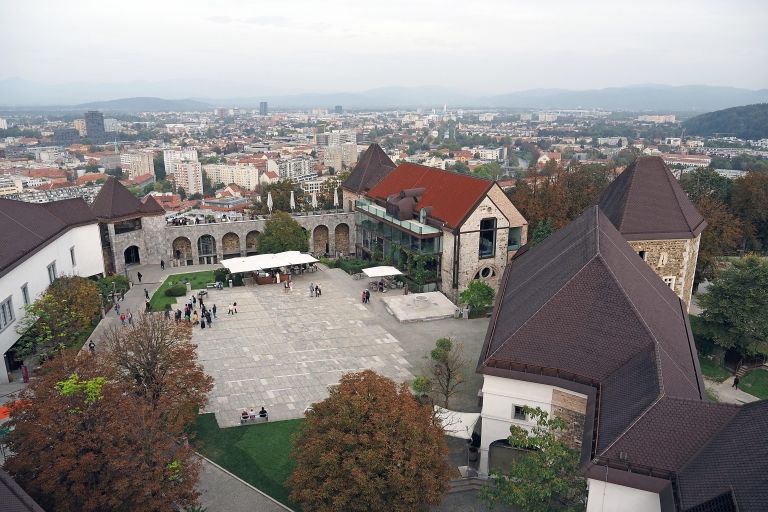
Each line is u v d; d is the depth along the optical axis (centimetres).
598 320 3503
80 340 5966
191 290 7794
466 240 7100
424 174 8469
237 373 5325
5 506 2238
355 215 9638
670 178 6131
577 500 2920
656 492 2506
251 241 9775
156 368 3941
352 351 5819
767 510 1972
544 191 8594
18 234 5841
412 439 2994
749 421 2445
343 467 2908
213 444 4200
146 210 8844
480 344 5981
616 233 4672
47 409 2927
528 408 3297
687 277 6212
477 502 3619
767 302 5309
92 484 2912
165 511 2836
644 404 2753
